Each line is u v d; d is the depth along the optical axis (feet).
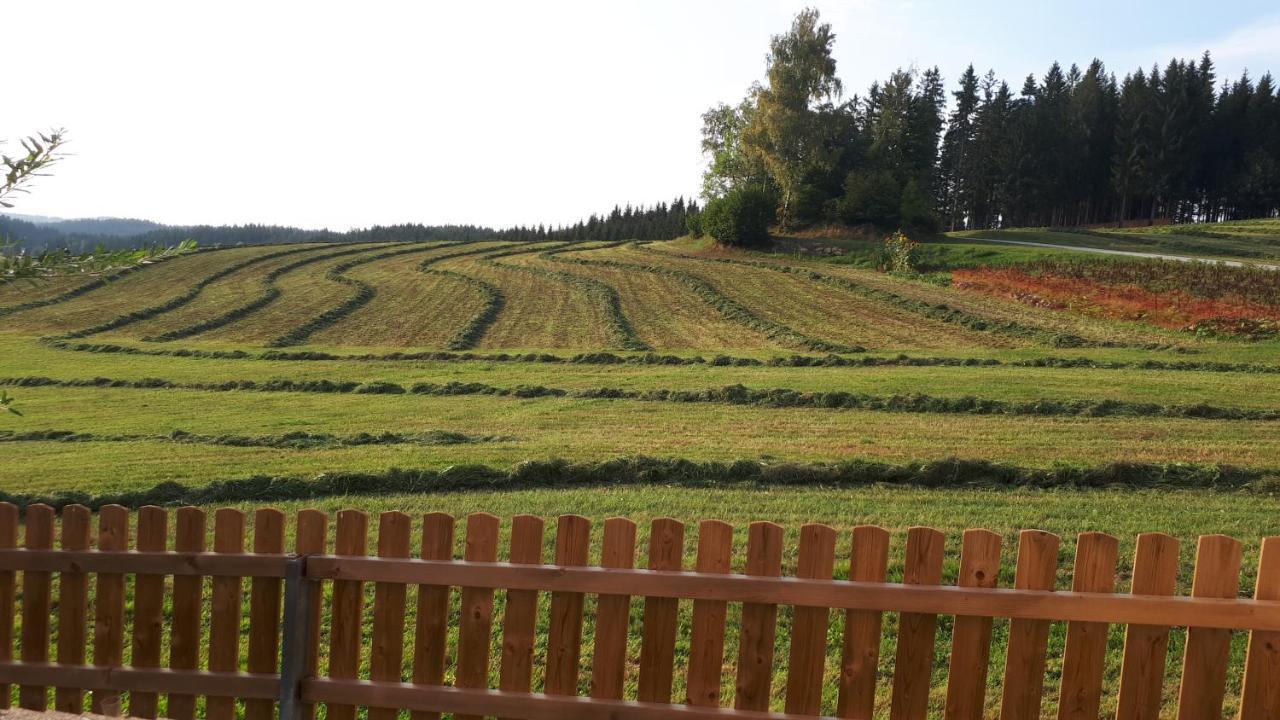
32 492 41.63
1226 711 16.99
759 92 246.27
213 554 13.10
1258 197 329.52
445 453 50.11
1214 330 113.50
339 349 123.34
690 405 69.46
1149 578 11.67
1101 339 112.88
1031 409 61.82
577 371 96.27
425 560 12.63
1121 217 343.05
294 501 39.70
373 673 12.95
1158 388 70.13
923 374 83.30
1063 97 377.09
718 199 247.91
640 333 135.64
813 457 46.14
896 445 49.62
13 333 142.61
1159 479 40.09
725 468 42.42
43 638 13.78
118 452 54.44
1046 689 18.33
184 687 13.25
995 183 346.33
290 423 67.56
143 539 13.46
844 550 28.19
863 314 144.77
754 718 11.95
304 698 12.85
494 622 22.70
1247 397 65.36
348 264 226.38
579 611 12.50
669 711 12.08
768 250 235.81
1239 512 33.32
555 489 40.96
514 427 62.03
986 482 40.24
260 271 212.64
